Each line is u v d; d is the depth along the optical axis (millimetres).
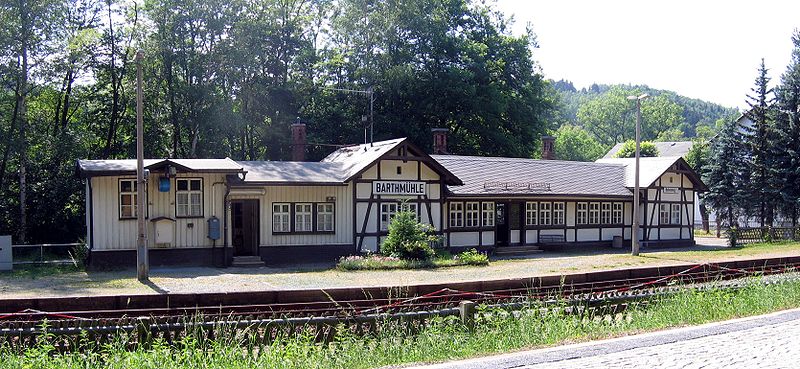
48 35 33562
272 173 26906
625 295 14258
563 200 33500
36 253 29719
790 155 41062
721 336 10680
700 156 58156
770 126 42000
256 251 26203
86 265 24297
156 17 38875
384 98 45750
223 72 40469
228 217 25219
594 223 34844
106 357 10016
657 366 8773
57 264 25109
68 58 34562
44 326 10266
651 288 16094
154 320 10672
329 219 27266
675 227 37625
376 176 28094
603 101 109812
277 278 21609
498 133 47562
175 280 20891
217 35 40500
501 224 32250
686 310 13305
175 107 40156
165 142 41031
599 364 8891
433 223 29344
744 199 43125
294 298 13250
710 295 14352
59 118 39250
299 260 26688
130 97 39656
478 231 30984
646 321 12648
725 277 19750
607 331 11719
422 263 25250
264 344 11086
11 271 23328
